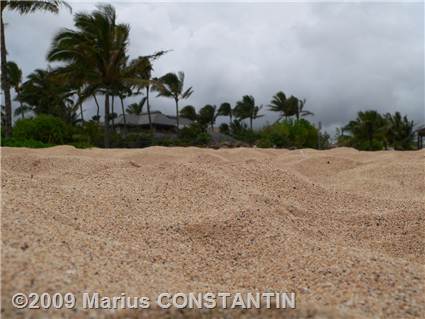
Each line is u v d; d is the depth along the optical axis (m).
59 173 7.39
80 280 2.50
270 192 5.82
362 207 5.82
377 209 5.72
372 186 7.37
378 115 41.84
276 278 3.19
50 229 3.26
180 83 36.38
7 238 2.85
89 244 3.18
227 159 10.28
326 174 9.32
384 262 3.34
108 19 21.34
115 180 5.96
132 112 48.66
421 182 7.59
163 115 45.16
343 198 6.15
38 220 3.44
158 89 24.17
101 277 2.64
